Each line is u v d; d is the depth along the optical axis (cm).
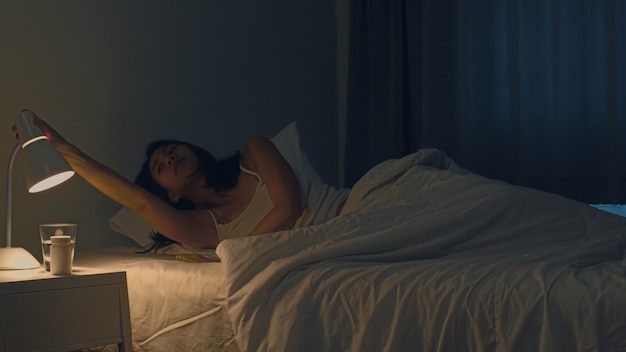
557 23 344
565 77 343
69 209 262
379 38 386
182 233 240
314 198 256
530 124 352
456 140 370
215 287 191
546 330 140
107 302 188
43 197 254
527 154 352
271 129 358
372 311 162
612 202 333
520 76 353
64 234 189
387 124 384
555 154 346
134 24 288
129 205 235
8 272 190
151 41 295
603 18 336
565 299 141
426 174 226
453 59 370
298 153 281
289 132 288
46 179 192
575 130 342
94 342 185
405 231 192
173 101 304
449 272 162
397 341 157
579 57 341
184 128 308
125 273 193
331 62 405
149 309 203
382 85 386
